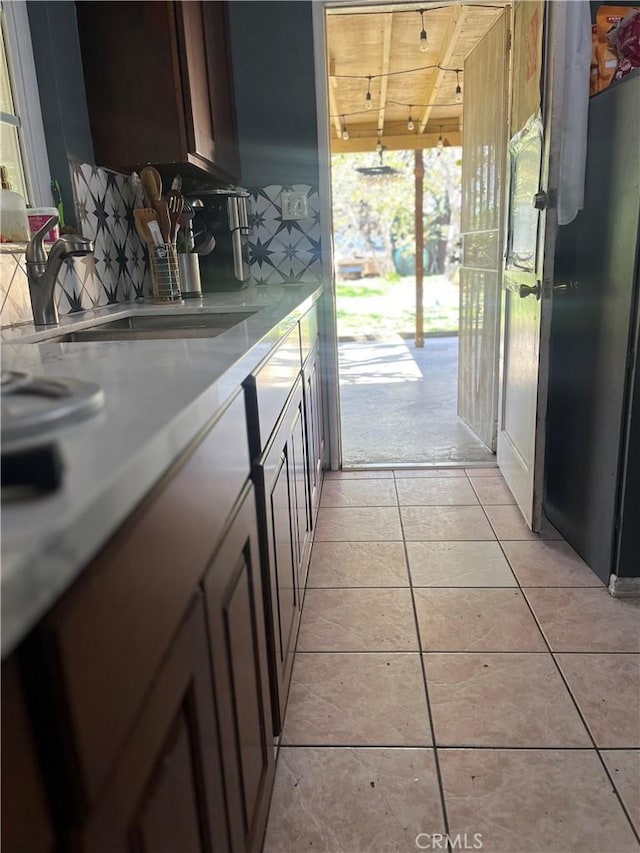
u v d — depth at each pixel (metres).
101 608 0.48
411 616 1.84
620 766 1.31
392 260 11.63
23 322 1.71
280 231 2.79
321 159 2.71
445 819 1.21
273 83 2.65
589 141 1.99
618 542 1.88
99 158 2.07
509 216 2.63
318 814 1.23
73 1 1.95
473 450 3.25
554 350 2.32
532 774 1.30
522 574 2.05
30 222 1.66
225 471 0.89
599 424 1.96
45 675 0.42
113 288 2.24
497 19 2.88
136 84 2.00
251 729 1.01
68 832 0.45
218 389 0.83
